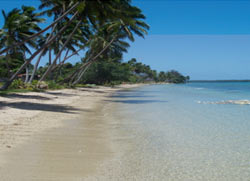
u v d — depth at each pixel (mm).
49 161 5066
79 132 8000
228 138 7219
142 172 4559
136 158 5375
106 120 10648
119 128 8797
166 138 7246
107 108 15633
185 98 25312
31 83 30828
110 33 38812
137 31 37719
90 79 64625
